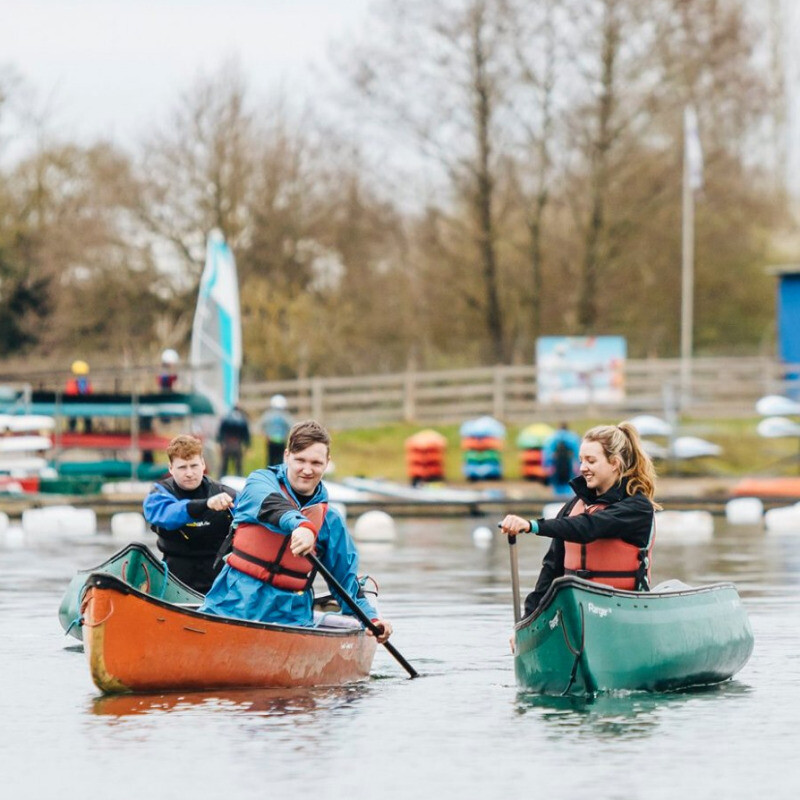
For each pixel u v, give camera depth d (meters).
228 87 105.75
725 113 99.12
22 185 109.50
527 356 103.25
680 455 73.19
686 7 95.69
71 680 21.69
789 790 14.96
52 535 51.78
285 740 17.34
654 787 15.08
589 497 20.30
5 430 63.12
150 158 105.31
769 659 23.42
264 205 106.12
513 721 18.38
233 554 21.12
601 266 101.62
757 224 108.56
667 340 109.12
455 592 33.56
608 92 95.69
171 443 23.66
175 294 106.25
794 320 89.00
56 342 105.81
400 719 18.56
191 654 20.28
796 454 80.44
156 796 14.88
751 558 41.91
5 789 15.20
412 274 108.00
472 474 75.62
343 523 21.45
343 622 22.27
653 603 20.20
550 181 100.44
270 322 102.62
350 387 97.25
